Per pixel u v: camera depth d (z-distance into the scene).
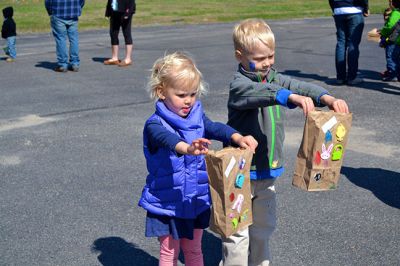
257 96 3.33
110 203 5.21
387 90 9.80
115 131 7.50
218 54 14.04
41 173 5.99
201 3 29.38
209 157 3.07
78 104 8.95
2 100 9.27
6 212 5.03
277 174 3.63
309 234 4.57
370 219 4.86
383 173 5.95
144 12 25.12
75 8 11.65
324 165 3.28
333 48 15.12
